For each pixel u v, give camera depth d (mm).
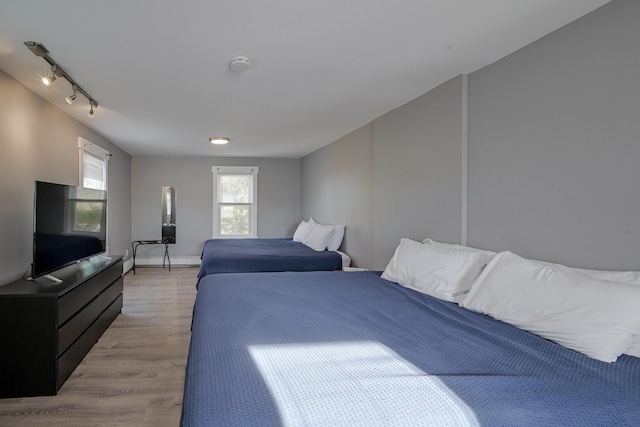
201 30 1892
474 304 1823
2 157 2479
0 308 2137
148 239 6562
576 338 1315
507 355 1276
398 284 2492
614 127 1610
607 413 931
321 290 2283
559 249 1859
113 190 5246
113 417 1963
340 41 2025
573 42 1793
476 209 2418
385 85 2740
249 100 3131
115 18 1763
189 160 6703
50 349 2180
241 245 5125
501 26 1854
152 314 3799
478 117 2402
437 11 1714
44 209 2516
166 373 2484
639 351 1282
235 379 1055
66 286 2389
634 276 1471
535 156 1997
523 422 887
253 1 1622
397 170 3309
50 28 1861
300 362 1184
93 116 3660
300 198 7082
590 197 1711
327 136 4758
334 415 879
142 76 2557
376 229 3680
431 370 1144
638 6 1520
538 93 1981
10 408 2039
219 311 1792
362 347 1330
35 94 2930
